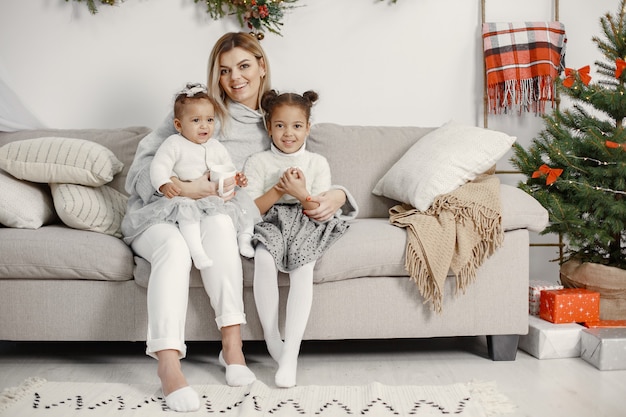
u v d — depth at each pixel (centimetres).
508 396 196
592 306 245
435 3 323
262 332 226
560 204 254
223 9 316
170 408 184
